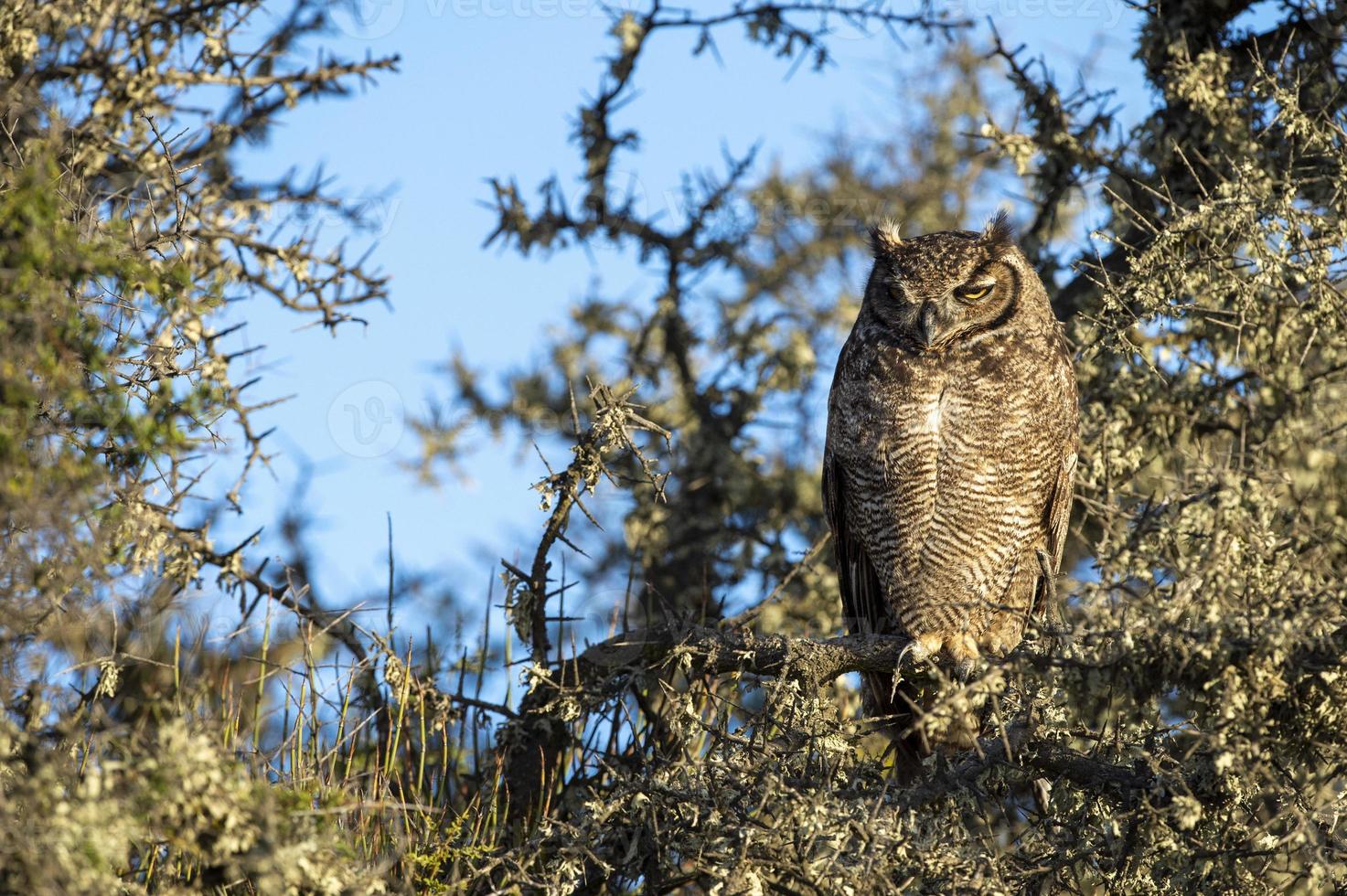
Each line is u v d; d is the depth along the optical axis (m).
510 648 10.66
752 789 8.45
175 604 9.62
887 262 13.01
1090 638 8.07
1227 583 7.78
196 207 10.96
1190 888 8.62
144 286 7.79
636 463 15.43
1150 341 12.50
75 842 6.38
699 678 10.57
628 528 14.82
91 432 7.96
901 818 8.55
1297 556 8.59
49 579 7.08
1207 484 8.05
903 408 12.40
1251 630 7.65
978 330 12.36
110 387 7.54
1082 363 12.96
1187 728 8.83
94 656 8.67
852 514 13.06
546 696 10.70
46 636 7.36
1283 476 8.27
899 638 10.79
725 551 14.84
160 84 11.87
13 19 10.47
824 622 13.70
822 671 10.12
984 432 12.24
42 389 7.12
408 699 10.20
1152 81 13.05
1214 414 12.23
